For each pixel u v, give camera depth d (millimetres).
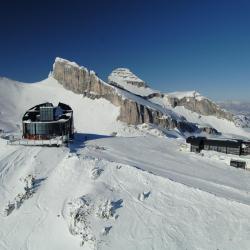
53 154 46125
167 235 29953
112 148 54031
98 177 38781
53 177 40125
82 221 30953
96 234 29609
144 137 68250
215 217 31672
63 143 50844
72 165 41312
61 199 35875
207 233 29969
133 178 38656
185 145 59000
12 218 34562
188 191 35500
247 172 49469
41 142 50875
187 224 31109
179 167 46906
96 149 51188
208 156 55000
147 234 30031
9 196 37938
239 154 54344
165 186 36781
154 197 35062
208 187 37500
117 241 29188
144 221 31578
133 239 29484
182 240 29391
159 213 32594
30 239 31688
